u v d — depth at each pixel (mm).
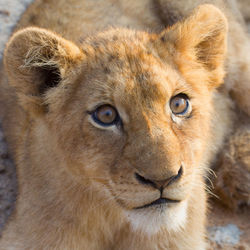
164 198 4750
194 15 5668
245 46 8508
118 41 5492
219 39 5887
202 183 6273
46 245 5652
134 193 4754
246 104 8156
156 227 4855
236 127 8062
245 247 6508
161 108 4855
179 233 5914
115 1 8742
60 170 5480
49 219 5656
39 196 5738
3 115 7875
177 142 4770
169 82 5004
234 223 7000
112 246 6148
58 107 5293
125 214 5043
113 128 4883
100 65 5145
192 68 5547
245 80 8172
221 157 7582
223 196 7293
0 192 6977
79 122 5062
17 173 6859
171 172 4555
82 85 5141
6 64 5281
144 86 4848
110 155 4875
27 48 5184
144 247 5938
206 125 5582
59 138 5289
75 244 5758
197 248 6074
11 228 6004
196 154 5188
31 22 8195
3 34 9250
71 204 5566
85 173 5176
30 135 6117
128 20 8758
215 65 5977
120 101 4812
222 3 8867
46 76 5441
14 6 9953
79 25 8094
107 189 5043
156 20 9125
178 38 5508
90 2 8562
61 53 5160
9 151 7492
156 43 5477
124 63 5070
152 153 4594
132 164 4691
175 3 8891
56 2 8492
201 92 5516
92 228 5773
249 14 11125
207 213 7102
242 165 7242
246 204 7211
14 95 7492
